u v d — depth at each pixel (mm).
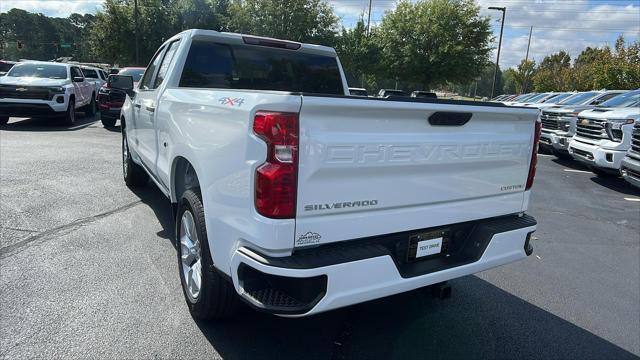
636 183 8109
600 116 9688
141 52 44094
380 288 2559
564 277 4664
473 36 34969
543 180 9930
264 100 2311
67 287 3627
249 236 2418
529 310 3889
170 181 3756
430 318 3629
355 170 2459
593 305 4062
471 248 3143
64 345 2889
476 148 2988
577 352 3305
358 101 2375
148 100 4777
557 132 12422
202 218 3008
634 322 3797
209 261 2939
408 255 2865
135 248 4469
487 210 3203
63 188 6488
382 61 36844
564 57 60875
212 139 2770
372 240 2678
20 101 12758
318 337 3225
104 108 13844
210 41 4352
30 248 4332
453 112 2762
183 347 2971
